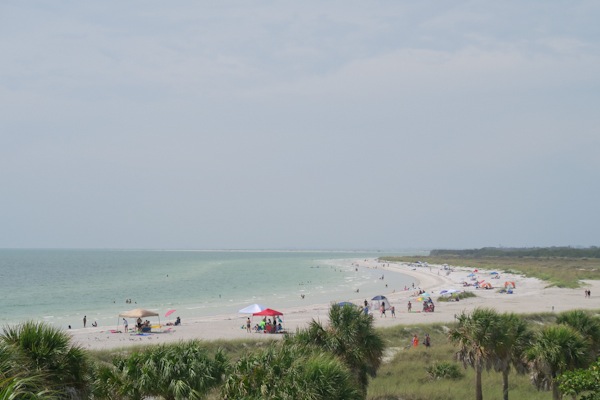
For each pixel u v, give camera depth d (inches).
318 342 815.1
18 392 291.6
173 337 1911.9
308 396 542.0
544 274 5019.7
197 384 597.0
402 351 1560.0
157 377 590.9
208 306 3181.6
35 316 2701.8
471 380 1264.8
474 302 3107.8
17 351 402.3
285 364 585.9
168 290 4259.4
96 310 2987.2
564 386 651.5
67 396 478.0
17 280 5324.8
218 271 7150.6
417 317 2465.6
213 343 1533.0
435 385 1205.7
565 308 2640.3
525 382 1243.8
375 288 4527.6
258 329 2108.8
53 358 474.0
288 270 7470.5
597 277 4603.8
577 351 852.0
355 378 784.9
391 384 1198.9
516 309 2618.1
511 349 956.0
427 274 6451.8
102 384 567.2
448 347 1598.2
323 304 3238.2
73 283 4948.3
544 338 879.1
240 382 581.0
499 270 6353.3
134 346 1482.5
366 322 847.1
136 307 3134.8
